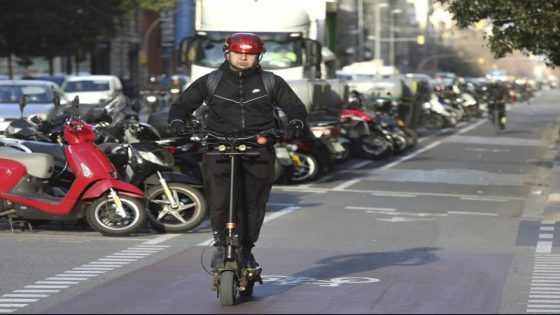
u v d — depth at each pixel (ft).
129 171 113.70
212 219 70.08
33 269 88.79
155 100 198.39
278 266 90.84
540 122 452.76
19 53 482.69
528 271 88.74
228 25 208.23
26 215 109.60
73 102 120.06
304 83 193.57
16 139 116.78
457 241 110.11
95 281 82.64
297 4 210.38
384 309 70.74
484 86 606.14
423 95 340.39
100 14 496.23
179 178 114.62
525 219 133.39
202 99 70.13
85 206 110.01
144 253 98.53
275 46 206.80
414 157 247.50
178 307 71.26
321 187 173.58
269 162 69.62
